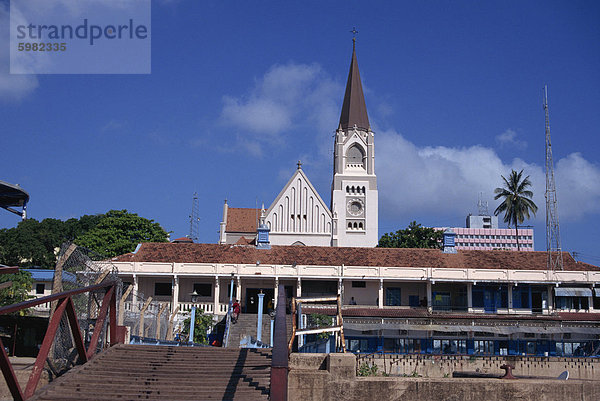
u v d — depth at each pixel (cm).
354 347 4769
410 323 4869
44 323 3709
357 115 10819
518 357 3709
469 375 2466
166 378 1873
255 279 5447
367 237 10031
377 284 5525
